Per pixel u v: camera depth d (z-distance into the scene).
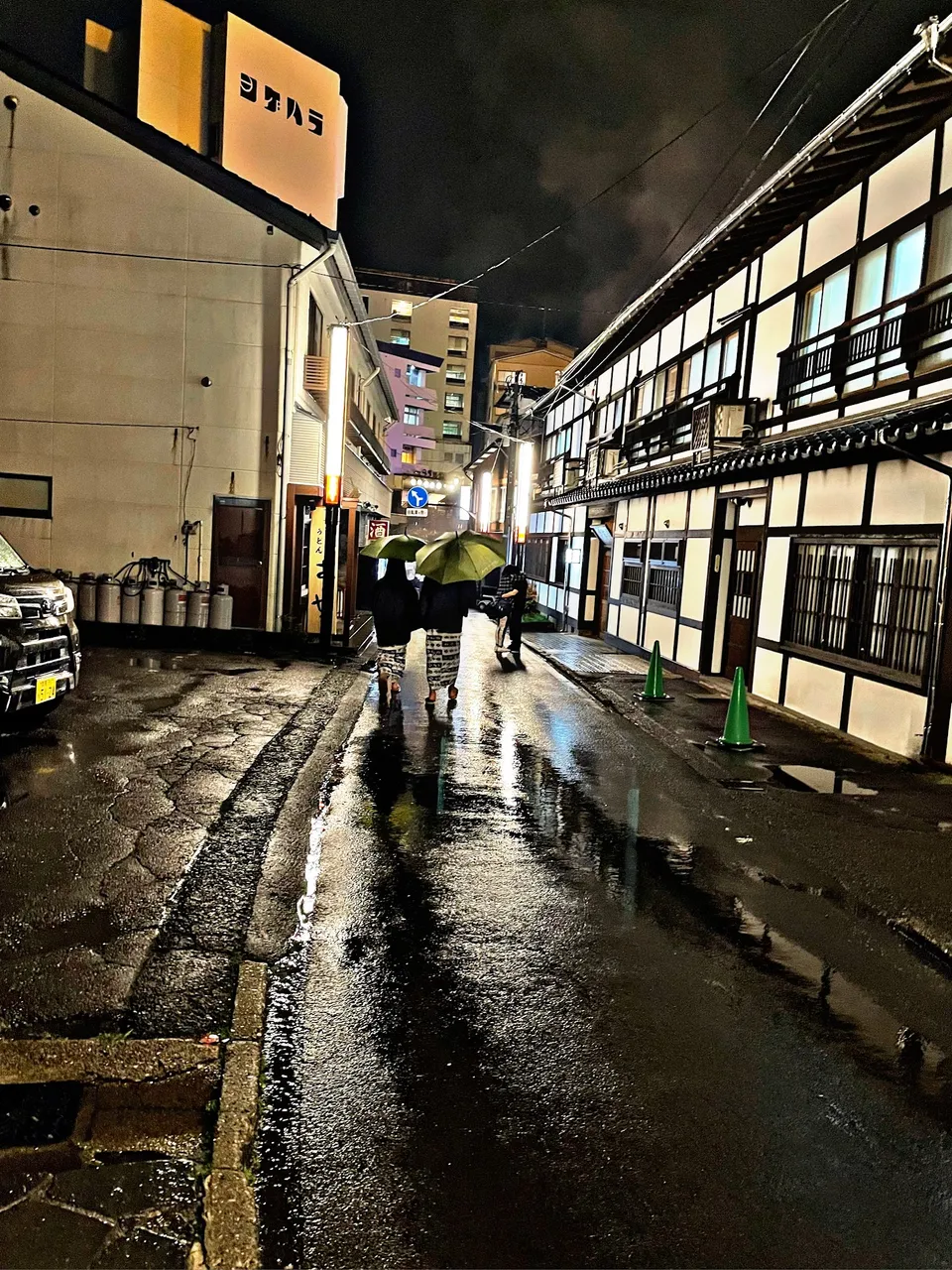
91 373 15.34
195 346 15.42
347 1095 3.29
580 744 9.77
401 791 7.53
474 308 84.88
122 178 15.07
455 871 5.71
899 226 9.77
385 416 42.88
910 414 8.23
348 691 11.89
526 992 4.17
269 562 15.77
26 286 15.17
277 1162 2.91
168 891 4.82
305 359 16.72
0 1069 3.25
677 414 16.17
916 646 8.98
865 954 4.80
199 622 14.95
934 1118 3.35
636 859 6.13
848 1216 2.79
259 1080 3.29
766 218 12.50
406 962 4.41
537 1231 2.65
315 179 20.00
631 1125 3.20
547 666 16.45
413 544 11.04
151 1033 3.50
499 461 41.56
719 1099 3.39
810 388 11.49
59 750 7.57
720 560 14.34
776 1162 3.03
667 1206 2.79
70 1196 2.71
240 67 17.95
